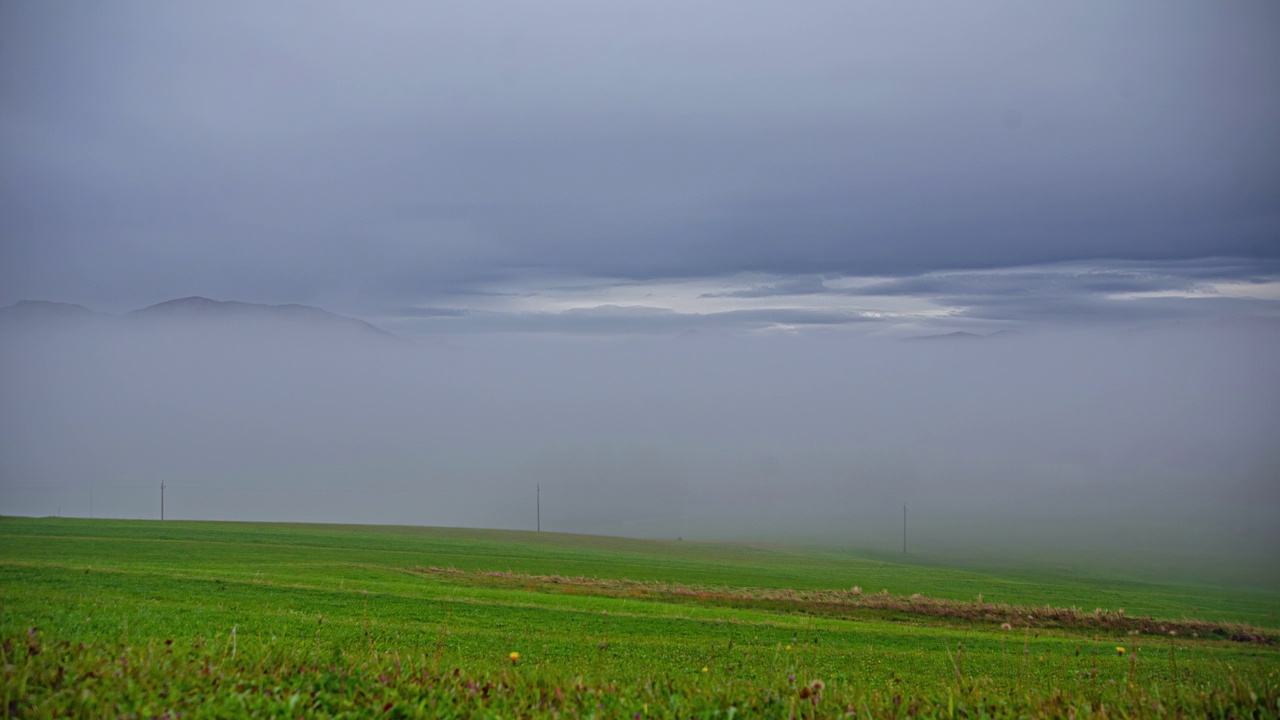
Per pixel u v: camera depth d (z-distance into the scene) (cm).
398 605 4691
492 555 11044
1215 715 1319
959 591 9238
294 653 1619
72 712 1131
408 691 1339
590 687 1428
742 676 2309
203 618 3525
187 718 1145
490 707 1295
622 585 7256
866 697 1492
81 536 9256
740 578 9894
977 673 3142
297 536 11594
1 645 1388
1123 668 3484
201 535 10500
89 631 2683
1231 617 7750
